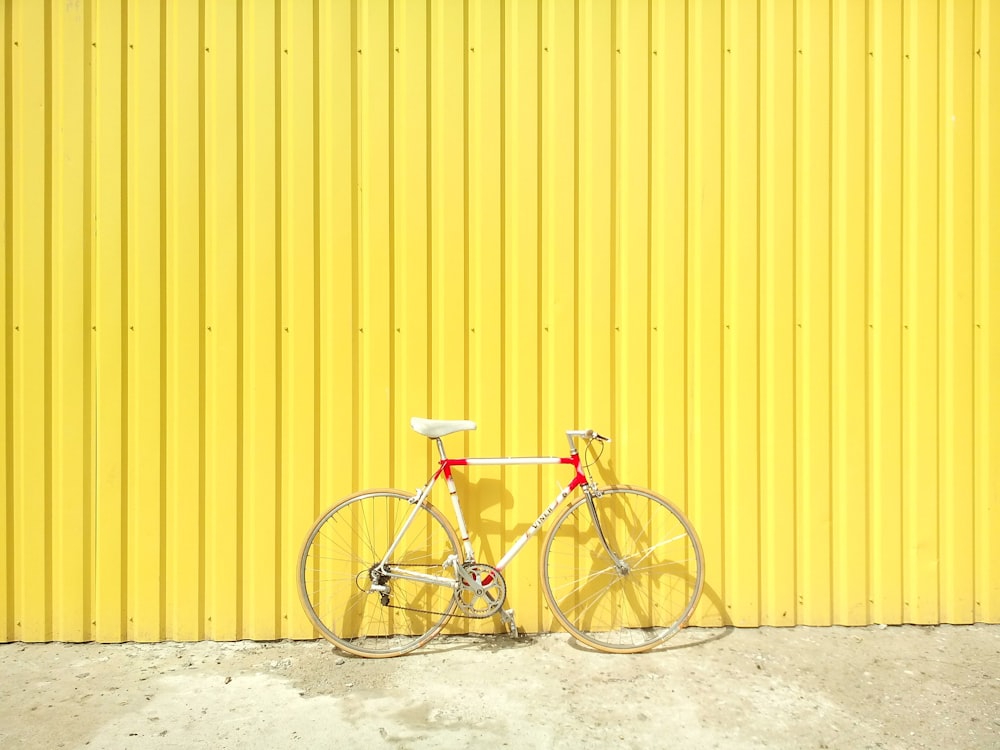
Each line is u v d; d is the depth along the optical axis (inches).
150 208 127.8
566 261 131.6
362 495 126.6
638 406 132.7
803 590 135.0
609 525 133.1
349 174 129.0
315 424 129.3
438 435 124.3
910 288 135.5
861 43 134.0
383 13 128.8
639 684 115.6
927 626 135.6
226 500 128.7
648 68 132.1
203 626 129.0
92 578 128.5
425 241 130.0
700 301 133.1
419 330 130.2
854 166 134.3
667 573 133.6
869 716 107.3
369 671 119.6
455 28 129.6
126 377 128.5
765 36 133.3
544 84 131.1
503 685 115.2
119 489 128.2
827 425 134.6
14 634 128.3
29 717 105.9
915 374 135.3
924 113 135.2
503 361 131.8
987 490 135.5
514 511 131.8
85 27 127.3
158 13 127.4
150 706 108.9
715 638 130.7
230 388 128.4
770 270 133.9
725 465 134.3
